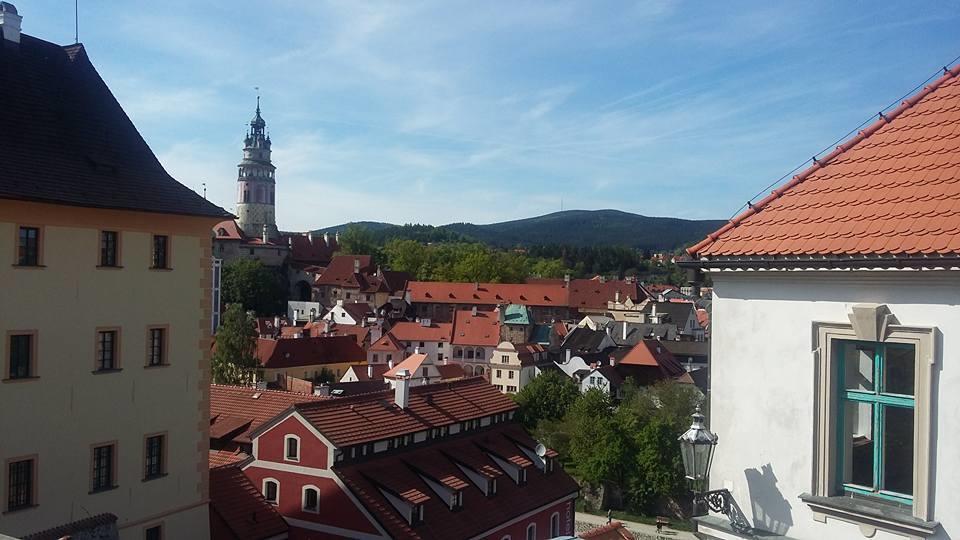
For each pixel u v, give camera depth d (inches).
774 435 435.8
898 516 385.1
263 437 1526.8
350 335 4389.8
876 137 464.4
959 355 370.3
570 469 2849.4
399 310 6845.5
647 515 2618.1
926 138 441.1
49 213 969.5
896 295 392.2
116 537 995.3
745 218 467.5
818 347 419.8
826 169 465.1
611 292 7303.2
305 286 7308.1
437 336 5049.2
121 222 1057.5
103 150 1102.4
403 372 1728.6
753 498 442.3
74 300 996.6
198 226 1168.8
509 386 4343.0
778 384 434.9
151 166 1159.0
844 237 408.2
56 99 1093.8
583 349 4815.5
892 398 401.1
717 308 463.5
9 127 998.4
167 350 1122.0
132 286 1071.6
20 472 940.6
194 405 1163.9
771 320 439.2
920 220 390.0
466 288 6948.8
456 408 1807.3
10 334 928.3
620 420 2743.6
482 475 1606.8
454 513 1498.5
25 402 940.0
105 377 1033.5
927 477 378.9
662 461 2581.2
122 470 1054.4
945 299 375.6
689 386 3070.9
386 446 1551.4
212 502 1251.8
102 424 1028.5
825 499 410.9
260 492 1465.3
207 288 1187.9
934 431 378.3
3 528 911.7
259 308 6250.0
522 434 1926.7
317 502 1457.9
